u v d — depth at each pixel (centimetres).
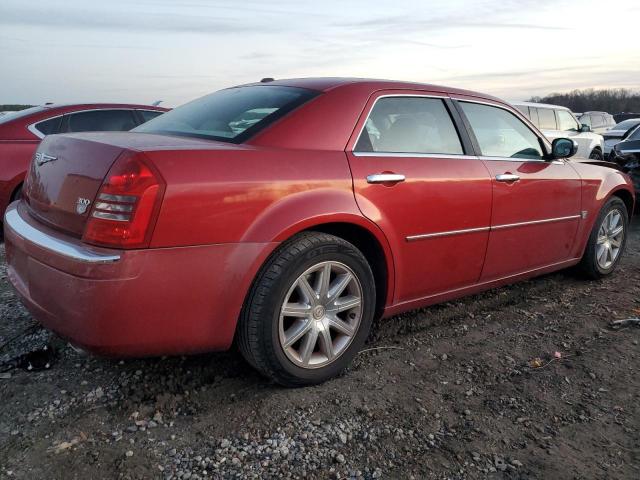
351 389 274
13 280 270
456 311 384
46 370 281
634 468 222
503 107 390
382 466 218
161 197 219
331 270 274
